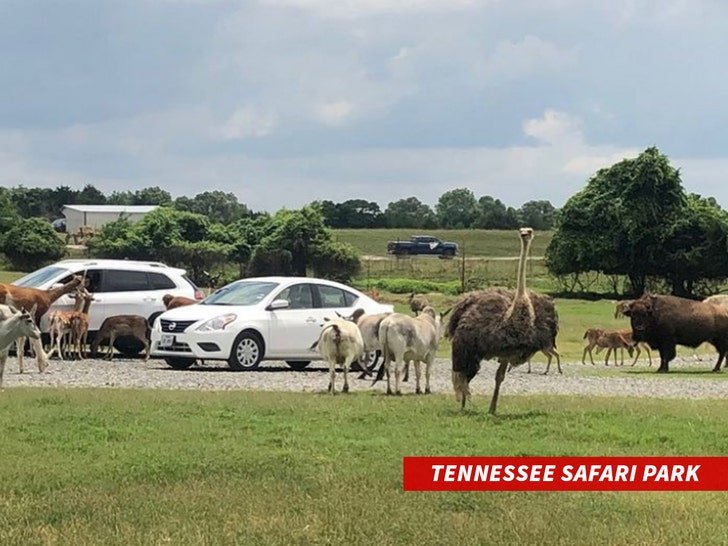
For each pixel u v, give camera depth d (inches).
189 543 342.3
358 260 2454.5
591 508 396.2
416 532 357.4
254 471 440.1
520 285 581.6
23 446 484.1
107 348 1120.2
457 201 5595.5
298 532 353.7
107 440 501.4
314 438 508.7
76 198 5236.2
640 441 522.6
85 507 382.0
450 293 2409.0
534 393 783.7
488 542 349.1
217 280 2341.3
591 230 2974.9
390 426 550.6
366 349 837.2
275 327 927.7
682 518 384.2
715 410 634.2
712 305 1131.9
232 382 819.4
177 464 447.8
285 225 2336.4
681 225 2888.8
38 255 2544.3
